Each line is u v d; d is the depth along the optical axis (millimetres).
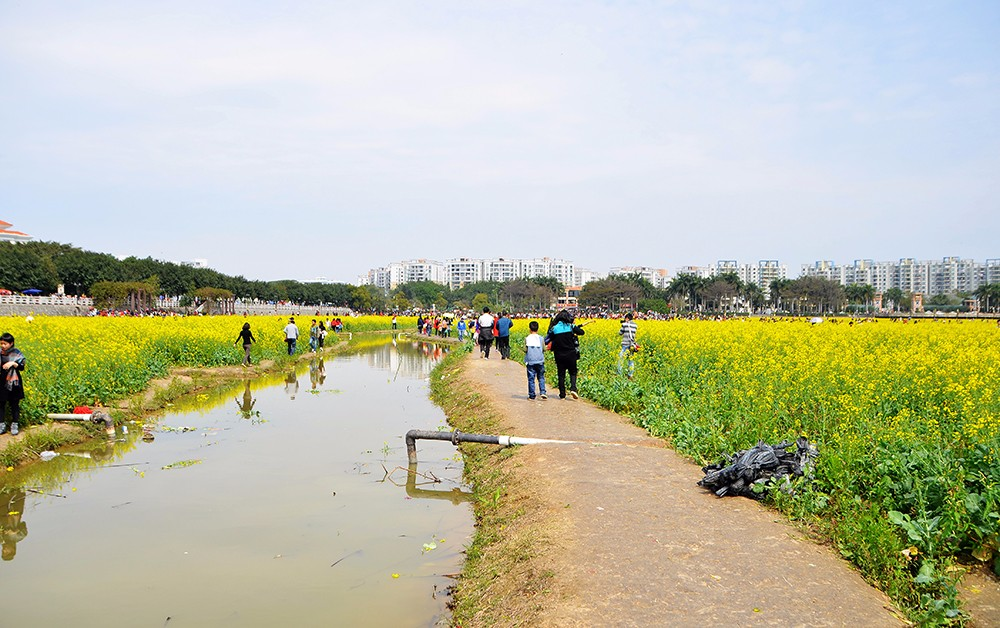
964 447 8773
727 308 146875
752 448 8750
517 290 145750
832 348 20047
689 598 5762
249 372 26469
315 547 8602
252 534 9031
